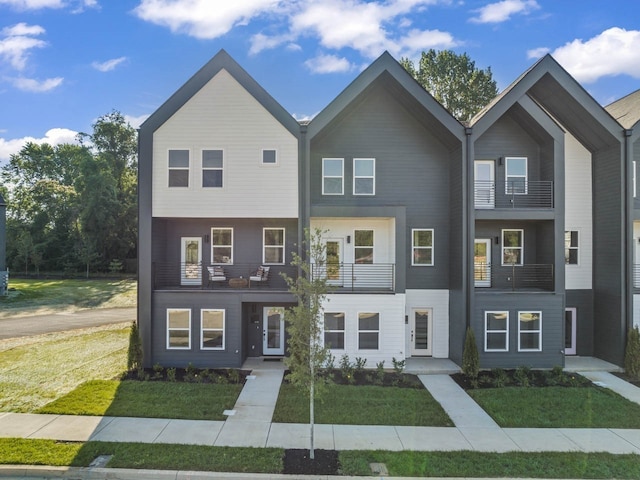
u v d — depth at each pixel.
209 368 13.07
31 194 50.66
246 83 13.48
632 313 13.47
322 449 7.59
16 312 23.39
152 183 13.42
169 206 13.41
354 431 8.42
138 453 7.29
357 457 7.27
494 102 14.63
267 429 8.47
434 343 14.61
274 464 7.00
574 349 14.88
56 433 8.10
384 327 13.34
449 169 14.69
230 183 13.47
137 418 8.90
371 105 14.68
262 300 13.34
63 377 11.66
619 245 13.64
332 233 14.80
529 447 7.79
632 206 13.58
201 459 7.11
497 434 8.38
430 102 13.41
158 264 13.97
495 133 14.78
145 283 13.16
